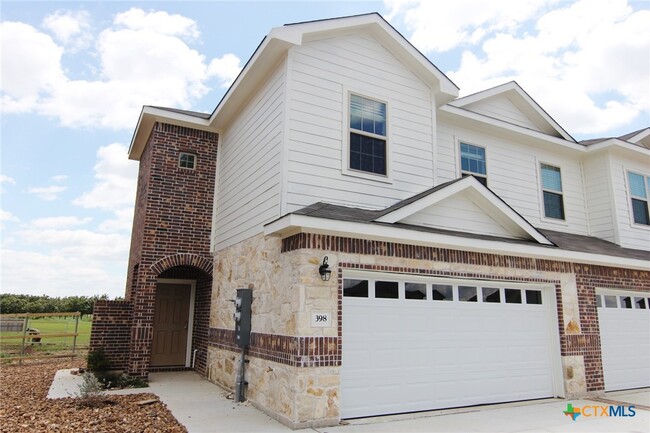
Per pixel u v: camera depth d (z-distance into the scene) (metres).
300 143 7.50
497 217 8.55
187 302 11.88
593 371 8.93
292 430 5.43
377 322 6.71
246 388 7.50
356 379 6.31
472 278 7.75
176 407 6.81
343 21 8.28
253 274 7.92
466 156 10.95
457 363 7.36
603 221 12.40
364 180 8.06
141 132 11.46
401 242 7.03
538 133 11.80
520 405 7.57
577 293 9.20
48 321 32.44
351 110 8.31
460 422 6.13
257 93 9.07
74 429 5.14
